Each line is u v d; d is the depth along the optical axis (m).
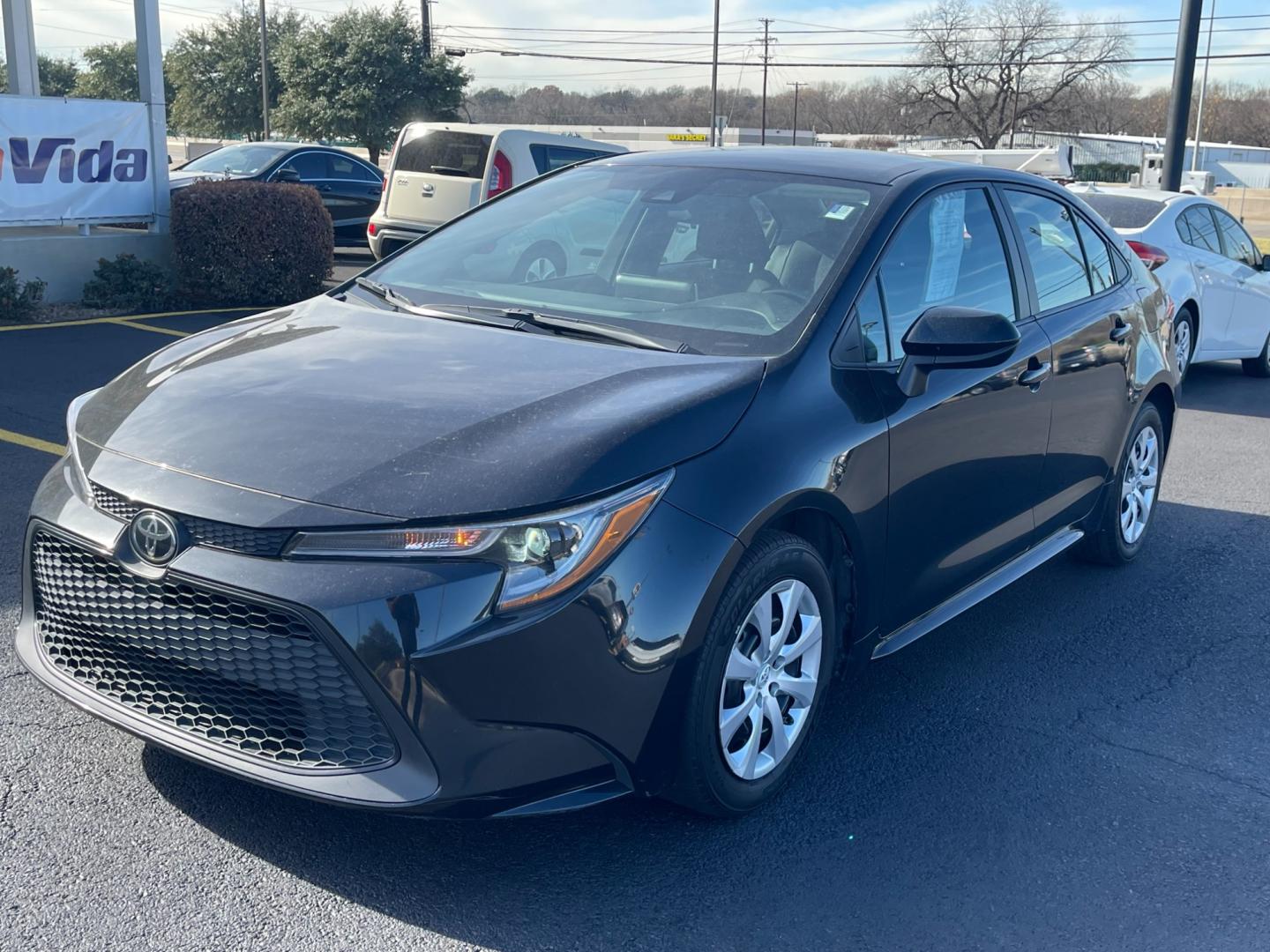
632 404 2.99
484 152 12.20
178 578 2.71
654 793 2.97
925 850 3.18
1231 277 10.45
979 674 4.35
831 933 2.81
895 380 3.57
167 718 2.87
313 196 12.35
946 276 4.01
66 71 71.81
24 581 3.19
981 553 4.18
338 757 2.69
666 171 4.34
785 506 3.09
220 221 11.64
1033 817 3.37
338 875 2.92
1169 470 7.57
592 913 2.84
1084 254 5.00
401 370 3.21
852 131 107.25
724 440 3.02
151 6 11.80
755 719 3.19
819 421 3.27
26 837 2.99
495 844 3.09
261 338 3.58
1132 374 5.14
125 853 2.95
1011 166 21.77
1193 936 2.86
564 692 2.70
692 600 2.85
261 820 3.12
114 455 2.96
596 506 2.73
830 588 3.41
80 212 11.50
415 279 4.11
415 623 2.58
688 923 2.82
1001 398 4.05
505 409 2.95
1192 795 3.54
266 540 2.65
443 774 2.63
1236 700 4.22
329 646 2.58
